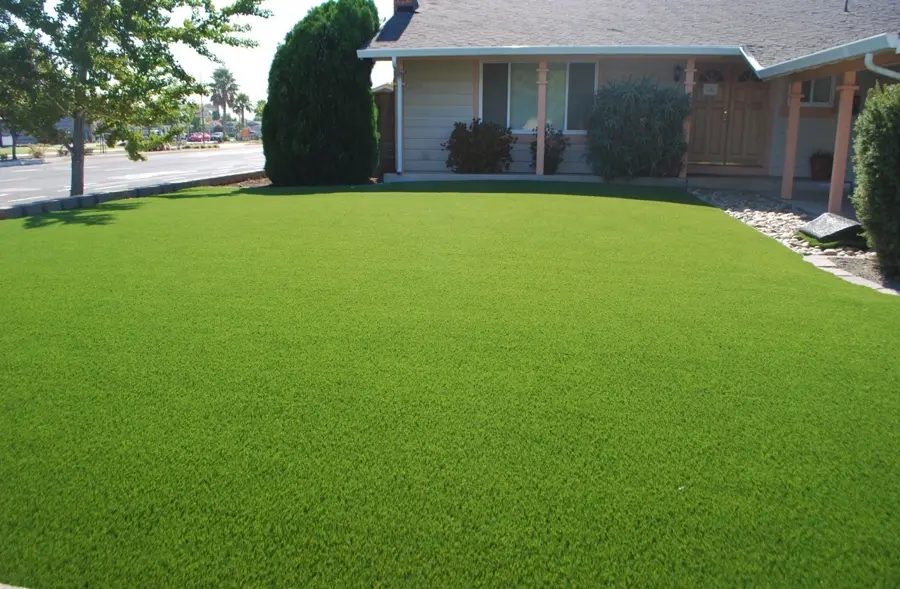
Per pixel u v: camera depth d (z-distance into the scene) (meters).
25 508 2.46
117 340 4.07
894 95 5.85
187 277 5.55
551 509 2.47
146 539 2.31
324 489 2.57
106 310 4.65
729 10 15.42
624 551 2.26
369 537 2.32
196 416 3.12
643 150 12.98
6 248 6.73
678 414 3.17
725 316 4.66
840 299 5.15
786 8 15.27
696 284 5.52
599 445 2.89
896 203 5.90
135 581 2.13
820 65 9.09
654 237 7.52
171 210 9.45
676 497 2.54
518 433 2.98
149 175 20.61
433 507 2.47
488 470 2.70
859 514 2.44
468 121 14.98
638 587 2.11
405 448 2.86
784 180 11.41
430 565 2.20
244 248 6.69
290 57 13.52
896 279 6.05
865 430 3.04
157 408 3.19
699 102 15.05
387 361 3.77
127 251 6.56
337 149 13.67
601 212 9.27
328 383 3.48
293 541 2.30
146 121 12.66
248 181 16.64
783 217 9.30
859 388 3.48
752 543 2.29
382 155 18.20
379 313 4.62
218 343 4.03
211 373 3.59
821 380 3.58
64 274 5.65
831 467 2.74
